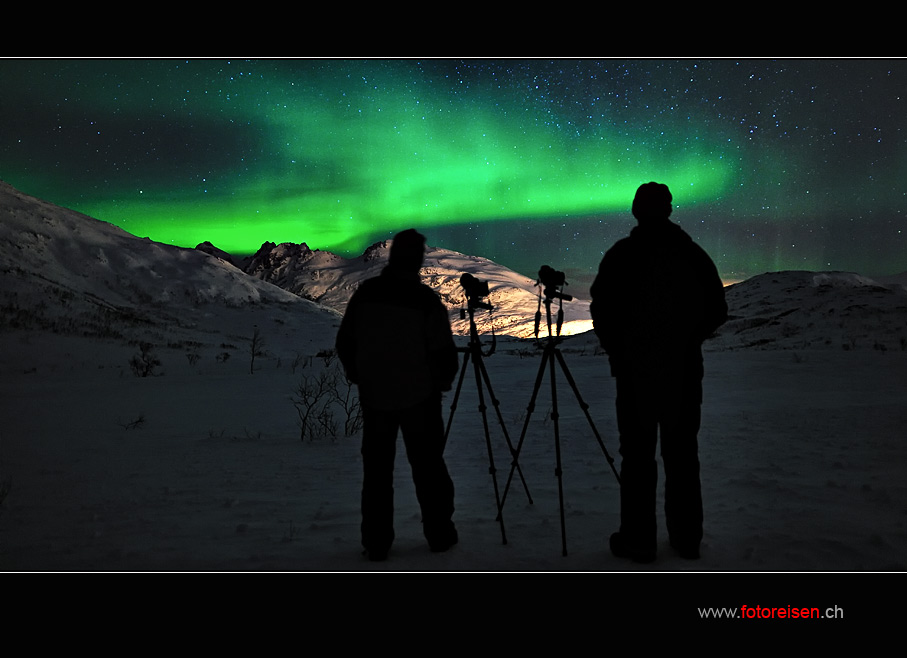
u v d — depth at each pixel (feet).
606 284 11.61
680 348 11.41
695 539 11.67
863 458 19.49
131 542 13.35
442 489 12.35
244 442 28.25
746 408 33.22
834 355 61.11
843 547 11.94
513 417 32.81
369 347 11.92
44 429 33.40
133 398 48.85
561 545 12.73
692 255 11.51
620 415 11.84
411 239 12.11
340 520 14.89
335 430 31.01
